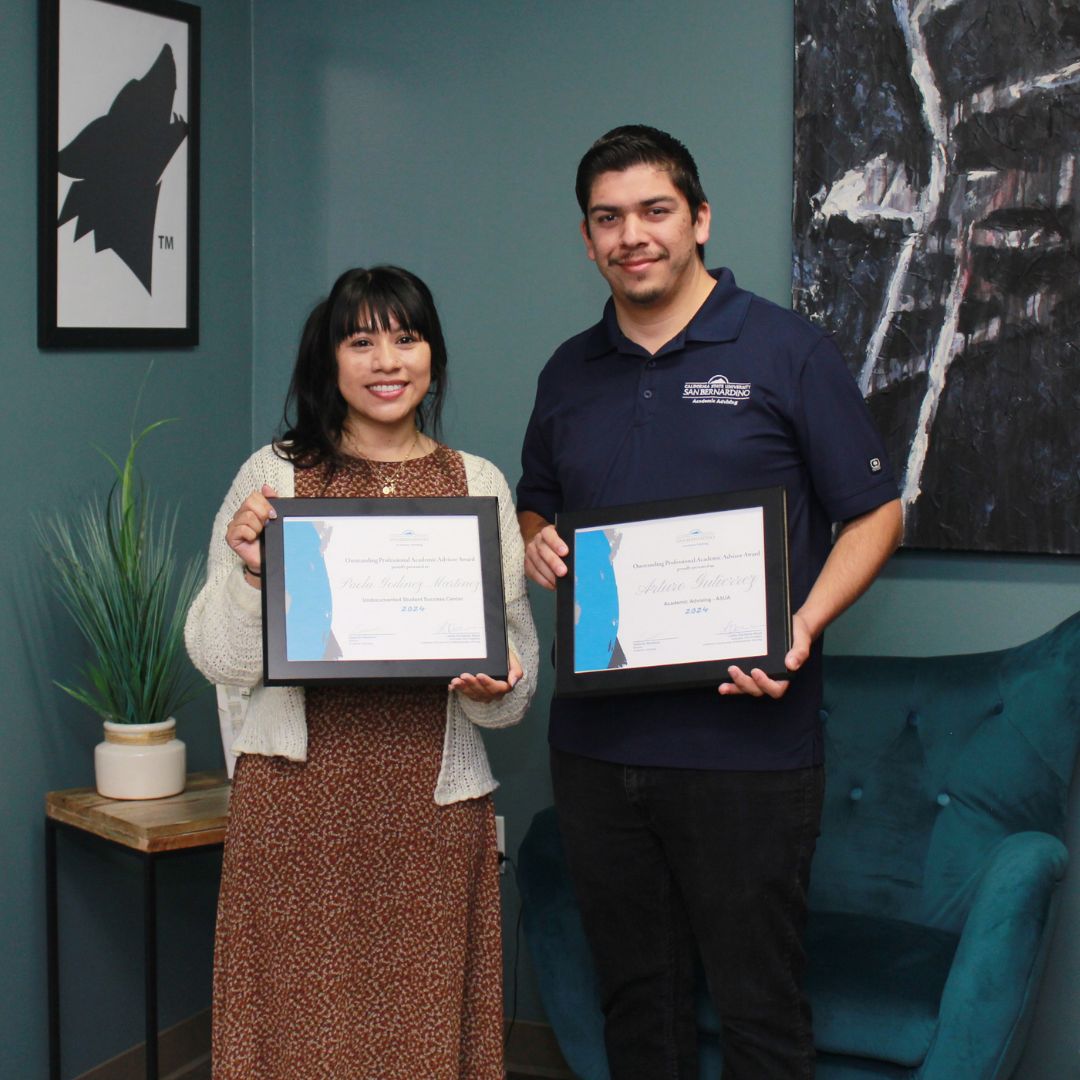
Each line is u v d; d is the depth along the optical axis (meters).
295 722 1.82
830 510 2.00
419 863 1.85
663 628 1.90
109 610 2.47
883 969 2.10
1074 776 2.44
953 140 2.45
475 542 1.86
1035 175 2.39
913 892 2.31
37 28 2.48
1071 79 2.36
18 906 2.49
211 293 2.97
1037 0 2.37
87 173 2.58
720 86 2.66
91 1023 2.66
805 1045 2.01
